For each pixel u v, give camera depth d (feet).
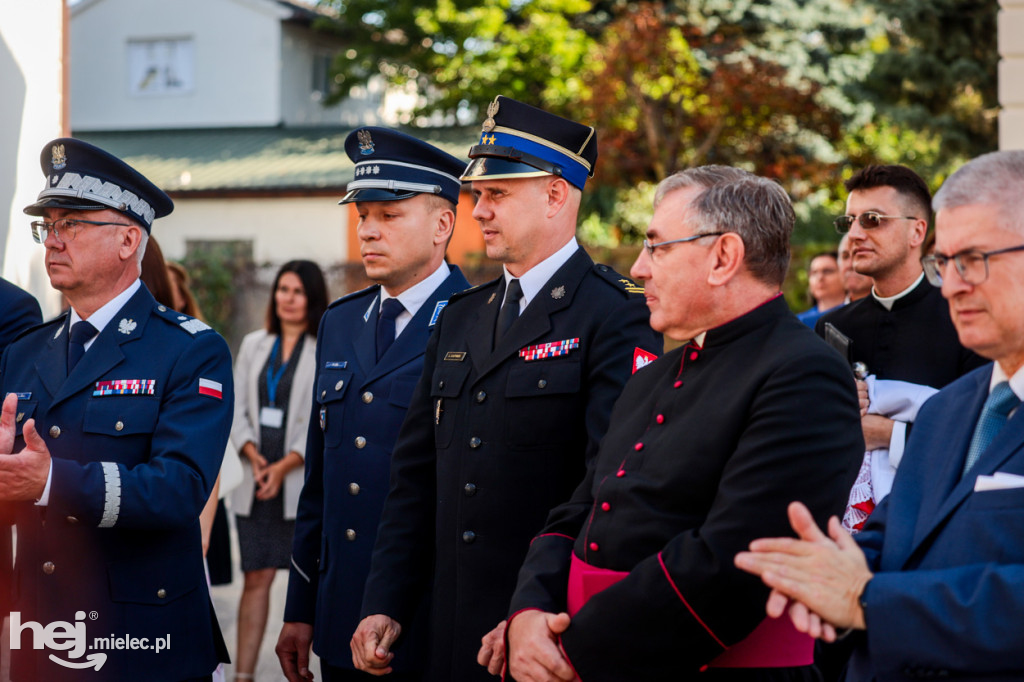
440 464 9.05
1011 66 21.45
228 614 19.29
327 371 10.80
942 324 11.10
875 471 10.73
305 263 16.94
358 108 85.15
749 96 54.39
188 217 65.16
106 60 78.48
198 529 9.67
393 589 9.10
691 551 6.64
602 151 55.06
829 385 6.87
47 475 8.35
